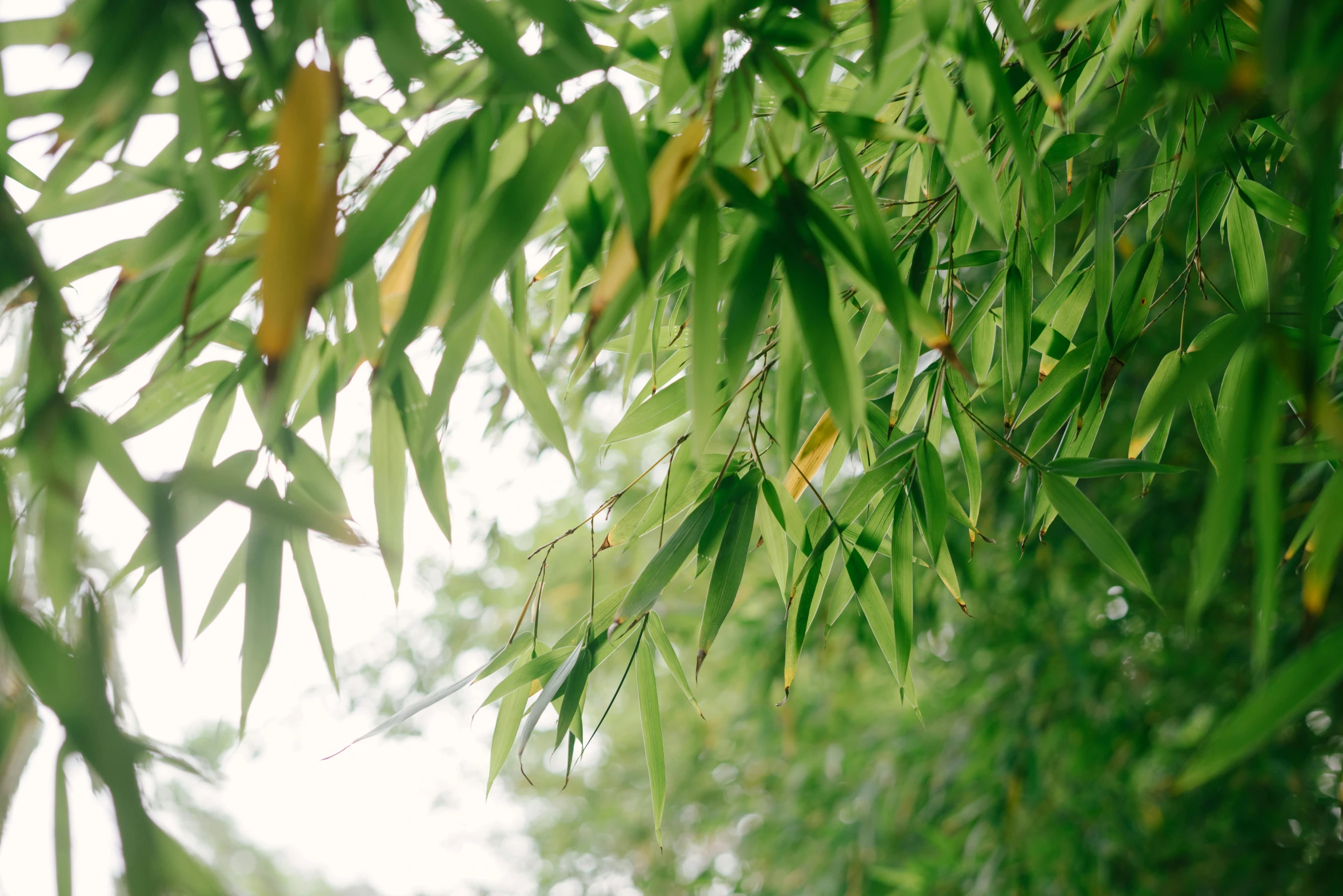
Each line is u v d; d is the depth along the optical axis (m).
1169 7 0.81
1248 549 1.71
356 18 0.77
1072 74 0.96
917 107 0.96
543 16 0.74
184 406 0.84
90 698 0.71
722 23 0.78
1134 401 1.64
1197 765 0.67
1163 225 0.94
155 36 0.73
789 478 0.96
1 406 0.79
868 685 2.49
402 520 0.84
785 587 0.93
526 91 0.74
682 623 2.25
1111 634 2.02
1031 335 0.99
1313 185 0.66
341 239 0.75
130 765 0.71
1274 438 0.69
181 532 0.75
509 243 0.74
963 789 2.10
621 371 1.56
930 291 0.92
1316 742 1.89
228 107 0.77
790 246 0.75
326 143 0.72
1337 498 0.68
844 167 0.79
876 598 0.95
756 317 0.75
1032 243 0.92
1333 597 1.63
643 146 0.82
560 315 0.93
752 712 2.41
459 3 0.74
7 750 0.72
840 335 0.76
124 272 0.78
